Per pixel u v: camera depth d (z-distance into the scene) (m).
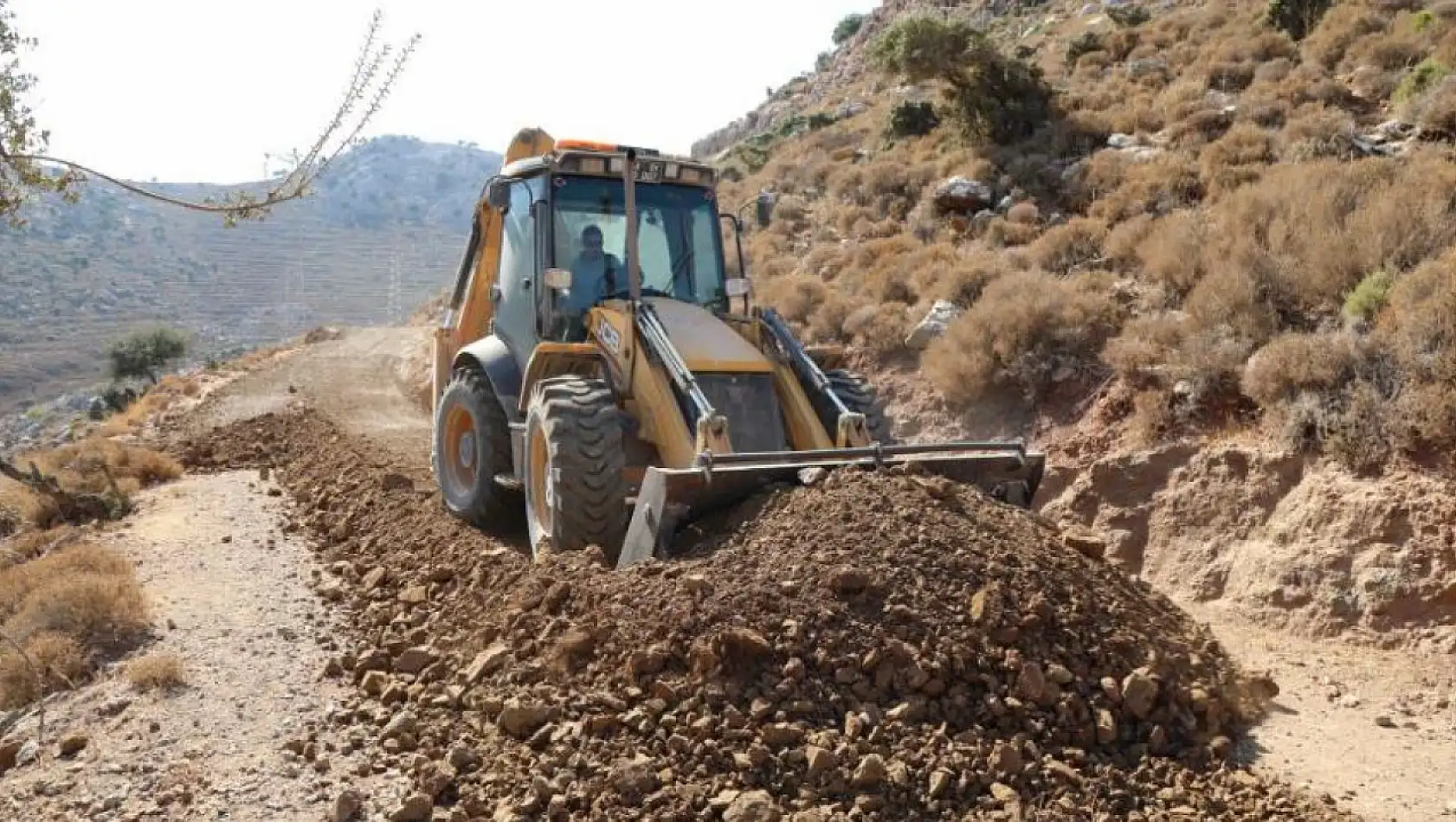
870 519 5.63
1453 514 7.37
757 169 30.11
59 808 4.39
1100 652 5.09
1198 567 8.68
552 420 6.53
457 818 4.05
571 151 7.66
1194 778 4.62
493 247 9.13
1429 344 8.42
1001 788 4.25
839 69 48.44
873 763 4.20
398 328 35.56
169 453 13.38
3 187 4.77
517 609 5.59
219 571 7.68
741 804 3.97
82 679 5.84
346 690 5.46
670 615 5.01
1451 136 14.41
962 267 14.24
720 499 6.22
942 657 4.81
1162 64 21.91
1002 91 20.89
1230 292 10.48
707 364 6.91
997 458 6.95
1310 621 7.60
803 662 4.76
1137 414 10.02
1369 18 19.31
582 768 4.27
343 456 11.54
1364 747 5.36
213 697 5.38
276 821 4.15
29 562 8.30
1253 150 15.41
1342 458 8.23
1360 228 10.49
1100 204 15.50
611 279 7.83
